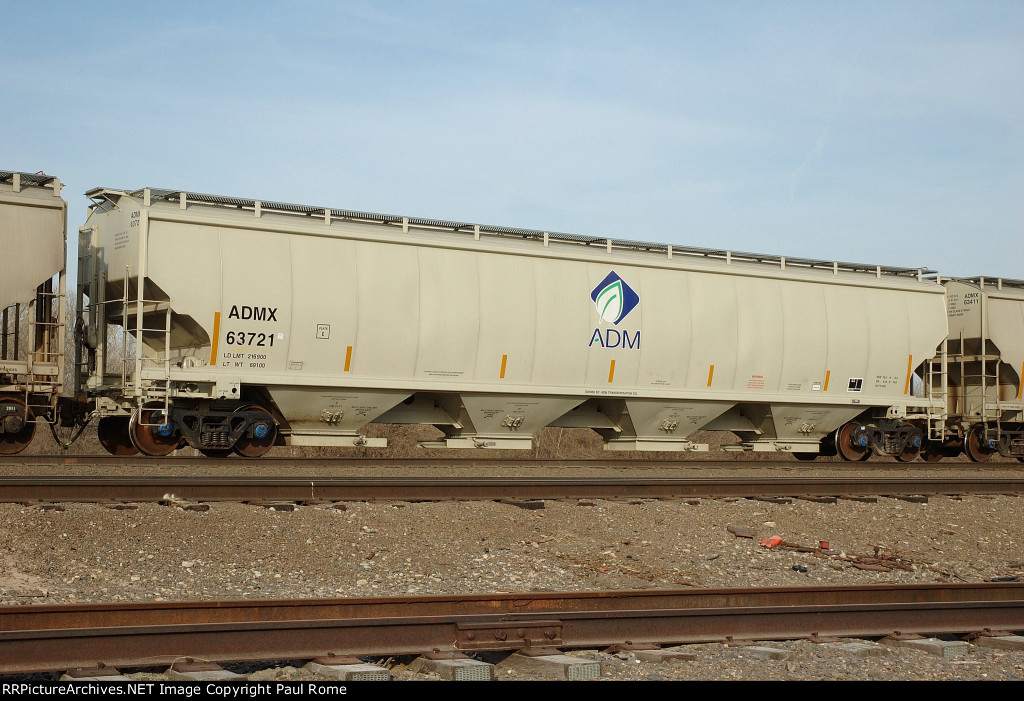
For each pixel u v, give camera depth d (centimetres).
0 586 801
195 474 1422
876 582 1020
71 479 1165
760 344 2064
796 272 2152
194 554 934
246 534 1006
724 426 2181
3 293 1494
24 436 1577
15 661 581
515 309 1827
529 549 1054
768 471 1836
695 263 2028
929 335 2283
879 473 1833
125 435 1780
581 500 1273
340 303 1688
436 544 1037
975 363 2447
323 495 1216
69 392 1852
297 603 692
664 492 1373
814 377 2134
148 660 602
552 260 1888
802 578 1009
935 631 761
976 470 1973
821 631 750
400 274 1742
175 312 1572
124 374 1599
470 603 730
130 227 1592
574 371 1883
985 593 866
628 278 1945
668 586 944
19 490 1096
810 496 1381
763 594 805
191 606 670
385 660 647
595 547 1084
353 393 1730
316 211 1714
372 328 1712
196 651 614
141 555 920
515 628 669
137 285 1573
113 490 1132
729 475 1742
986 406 2362
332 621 647
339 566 930
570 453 3606
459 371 1788
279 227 1659
